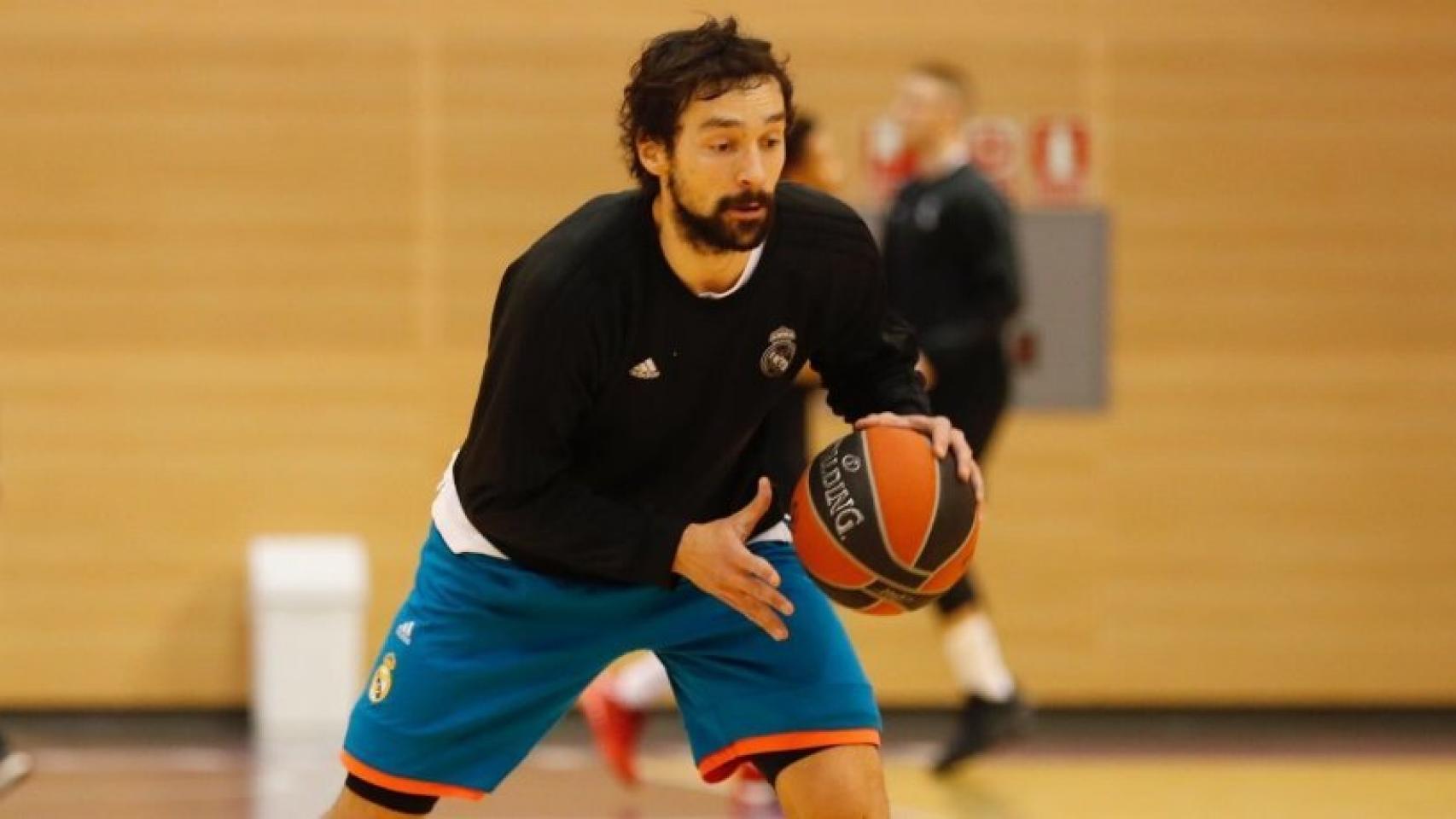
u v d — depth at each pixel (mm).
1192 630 22875
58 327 22234
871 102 22516
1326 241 22844
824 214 9750
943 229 19047
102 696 22328
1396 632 22984
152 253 22297
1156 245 22781
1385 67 22797
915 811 17812
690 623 10227
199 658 22391
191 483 22391
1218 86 22719
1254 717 22953
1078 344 22734
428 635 10320
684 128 8859
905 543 9492
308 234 22391
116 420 22297
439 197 22406
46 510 22266
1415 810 17891
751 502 10375
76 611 22297
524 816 17438
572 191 22484
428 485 22516
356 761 10445
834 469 9719
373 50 22344
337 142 22375
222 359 22391
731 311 9500
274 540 22406
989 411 18969
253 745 21172
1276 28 22750
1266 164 22797
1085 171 22719
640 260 9273
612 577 9852
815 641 10156
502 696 10320
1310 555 22938
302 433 22453
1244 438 22875
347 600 21719
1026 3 22625
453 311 22484
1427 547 22969
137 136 22234
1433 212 22875
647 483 10109
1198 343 22828
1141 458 22828
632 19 22438
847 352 10359
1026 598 22797
